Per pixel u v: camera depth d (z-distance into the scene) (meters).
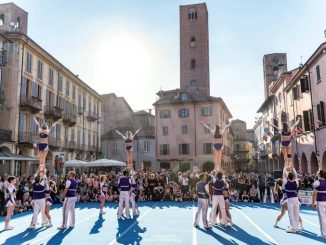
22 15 34.59
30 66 31.62
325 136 24.81
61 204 22.44
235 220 14.84
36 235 11.60
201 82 59.44
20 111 29.66
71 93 41.91
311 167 28.25
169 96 52.22
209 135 47.91
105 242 10.45
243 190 23.41
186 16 61.69
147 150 52.41
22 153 30.30
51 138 35.00
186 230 12.39
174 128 49.50
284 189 12.22
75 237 11.23
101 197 17.19
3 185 17.75
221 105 51.34
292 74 36.25
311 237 11.09
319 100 25.94
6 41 29.30
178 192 23.66
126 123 58.12
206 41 60.84
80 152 43.62
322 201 11.05
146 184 24.33
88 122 48.22
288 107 35.81
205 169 47.38
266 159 51.66
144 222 14.30
